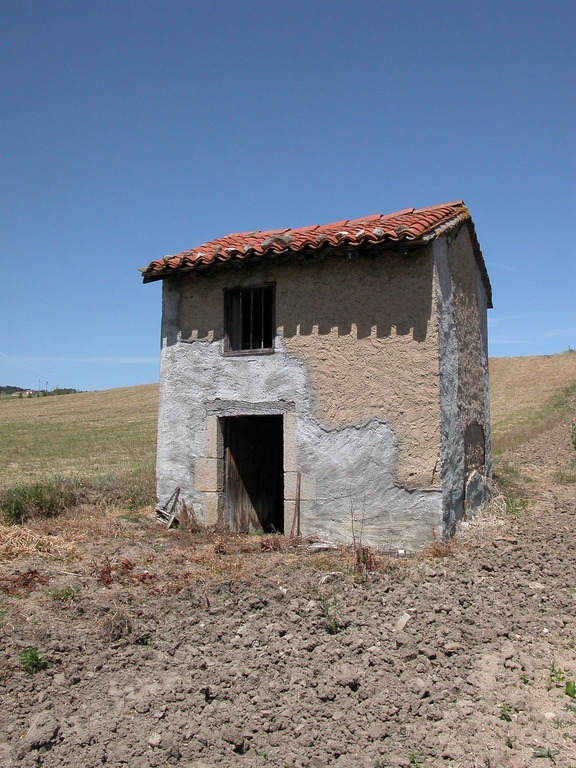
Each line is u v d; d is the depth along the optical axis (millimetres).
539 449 19969
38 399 60344
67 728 4598
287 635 6152
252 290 10570
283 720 4703
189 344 10828
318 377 9812
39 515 10867
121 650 5840
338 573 7887
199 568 8266
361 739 4488
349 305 9711
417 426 9203
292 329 10039
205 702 4961
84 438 31812
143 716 4766
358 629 6305
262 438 11688
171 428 10859
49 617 6434
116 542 9398
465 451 10617
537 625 6508
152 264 10766
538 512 11633
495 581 7723
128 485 12953
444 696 5035
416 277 9359
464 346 10914
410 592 7238
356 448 9516
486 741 4461
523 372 48219
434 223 9484
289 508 9836
